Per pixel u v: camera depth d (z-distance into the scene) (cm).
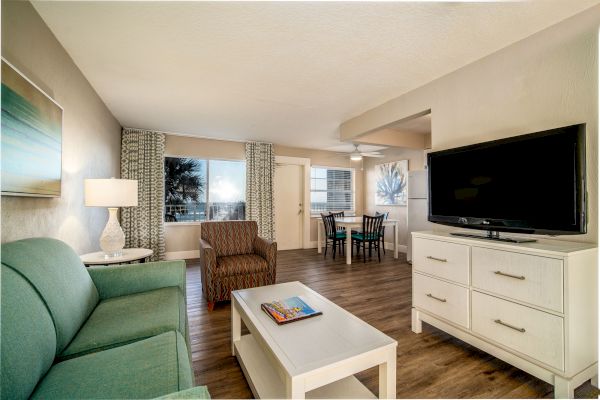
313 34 190
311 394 134
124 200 229
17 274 101
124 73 247
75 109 227
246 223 346
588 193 162
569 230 148
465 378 160
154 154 446
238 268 277
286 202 600
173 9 163
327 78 258
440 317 199
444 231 233
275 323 144
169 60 225
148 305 157
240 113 363
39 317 98
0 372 74
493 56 212
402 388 151
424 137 494
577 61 167
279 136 496
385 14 169
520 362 154
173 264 197
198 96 302
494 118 210
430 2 158
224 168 532
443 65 232
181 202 498
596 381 148
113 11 165
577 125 145
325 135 488
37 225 164
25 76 145
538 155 163
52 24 176
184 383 93
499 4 160
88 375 95
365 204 680
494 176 187
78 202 233
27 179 145
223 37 193
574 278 138
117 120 392
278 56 219
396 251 508
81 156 242
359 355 115
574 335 137
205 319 244
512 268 157
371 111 345
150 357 106
